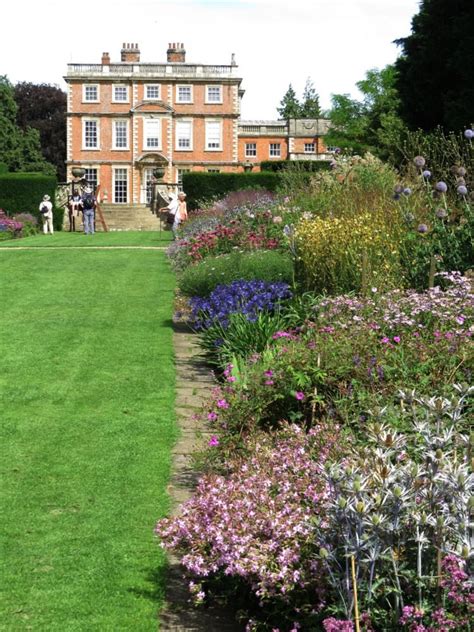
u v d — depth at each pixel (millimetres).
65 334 10203
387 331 6914
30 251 20828
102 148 58688
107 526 4750
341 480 3182
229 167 58812
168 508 5020
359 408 5598
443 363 6066
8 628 3688
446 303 7156
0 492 5211
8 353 9125
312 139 65125
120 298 13000
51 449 6039
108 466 5703
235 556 3635
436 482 3215
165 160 58375
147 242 25188
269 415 5988
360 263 9383
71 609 3867
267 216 16312
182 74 58375
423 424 3482
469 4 25500
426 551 3250
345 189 13352
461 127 24141
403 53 28312
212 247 15711
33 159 66188
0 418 6777
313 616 3391
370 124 52625
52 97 72375
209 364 8859
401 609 3162
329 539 3320
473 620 3049
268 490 4148
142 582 4145
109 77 58062
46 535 4621
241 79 58406
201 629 3762
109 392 7617
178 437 6402
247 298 9602
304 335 7645
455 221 10273
